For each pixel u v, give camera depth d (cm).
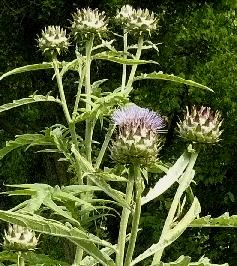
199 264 340
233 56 942
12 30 1091
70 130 533
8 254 448
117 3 990
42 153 1098
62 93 548
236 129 920
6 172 1145
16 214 323
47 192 357
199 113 369
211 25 966
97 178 335
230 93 933
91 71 1052
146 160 340
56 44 567
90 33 555
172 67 984
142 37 592
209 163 913
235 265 932
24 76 1105
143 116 358
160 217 929
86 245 337
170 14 1005
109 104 502
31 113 1073
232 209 970
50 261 437
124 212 351
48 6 1026
